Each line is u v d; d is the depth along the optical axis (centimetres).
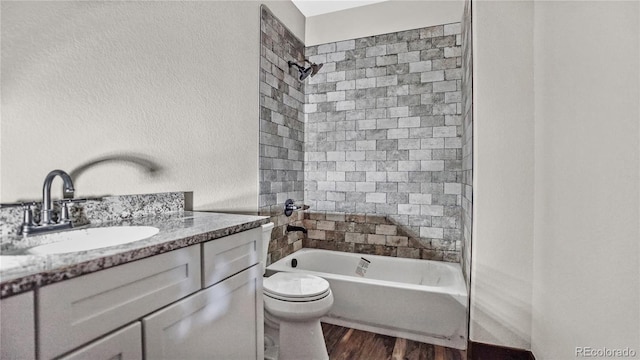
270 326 184
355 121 282
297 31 284
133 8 134
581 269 112
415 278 253
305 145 296
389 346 190
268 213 239
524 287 164
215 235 103
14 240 89
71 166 111
